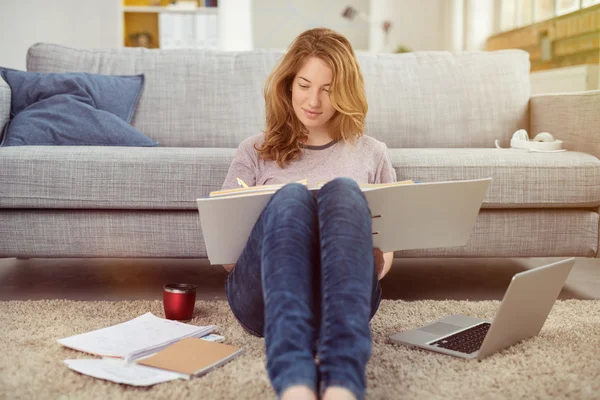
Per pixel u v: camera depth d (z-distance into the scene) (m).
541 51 5.00
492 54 3.01
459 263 2.89
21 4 5.45
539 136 2.48
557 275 1.57
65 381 1.35
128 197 2.13
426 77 2.91
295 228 1.16
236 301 1.47
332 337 1.05
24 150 2.18
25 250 2.18
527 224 2.23
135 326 1.67
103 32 5.53
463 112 2.86
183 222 2.18
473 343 1.59
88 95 2.66
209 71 2.88
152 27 6.21
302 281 1.12
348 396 0.97
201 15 6.07
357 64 1.71
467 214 1.50
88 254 2.19
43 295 2.25
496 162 2.20
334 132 1.78
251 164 1.80
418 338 1.63
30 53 2.87
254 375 1.39
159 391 1.30
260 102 2.83
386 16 6.82
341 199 1.18
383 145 1.86
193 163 2.15
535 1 5.31
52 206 2.14
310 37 1.69
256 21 7.02
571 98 2.49
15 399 1.26
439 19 6.82
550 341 1.63
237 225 1.40
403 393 1.30
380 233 1.42
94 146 2.38
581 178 2.19
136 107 2.79
